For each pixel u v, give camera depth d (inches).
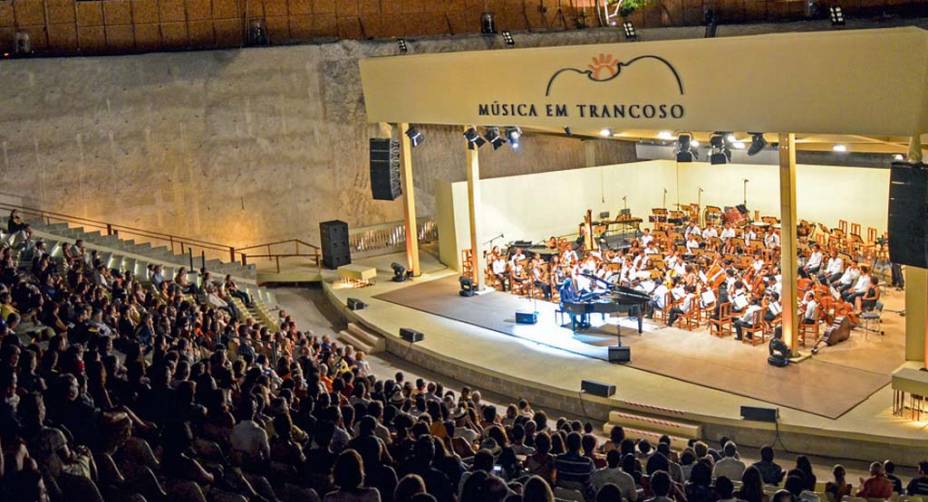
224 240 1441.9
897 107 789.2
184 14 1428.4
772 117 876.0
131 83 1344.7
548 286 1203.9
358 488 327.3
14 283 802.8
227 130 1423.5
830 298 1006.4
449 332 1106.7
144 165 1366.9
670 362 961.5
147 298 878.4
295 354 854.5
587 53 998.4
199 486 365.7
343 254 1413.6
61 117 1298.0
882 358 933.8
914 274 858.1
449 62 1144.2
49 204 1299.2
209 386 493.0
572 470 475.2
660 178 1599.4
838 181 1384.1
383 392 697.0
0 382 461.4
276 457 434.6
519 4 1638.8
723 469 556.4
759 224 1389.0
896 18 1441.9
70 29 1358.3
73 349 517.7
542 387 930.7
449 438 538.3
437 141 1588.3
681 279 1119.6
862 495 577.3
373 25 1549.0
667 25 1672.0
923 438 752.3
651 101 959.6
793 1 1544.0
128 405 499.5
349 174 1526.8
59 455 364.5
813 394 855.7
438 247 1493.6
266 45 1454.2
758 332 1023.0
